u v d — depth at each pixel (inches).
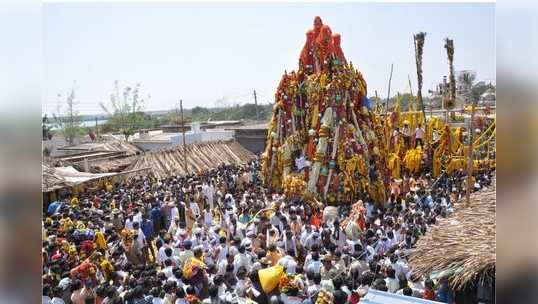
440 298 370.9
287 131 881.5
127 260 502.9
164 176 1029.8
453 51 1146.0
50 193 794.8
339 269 425.1
